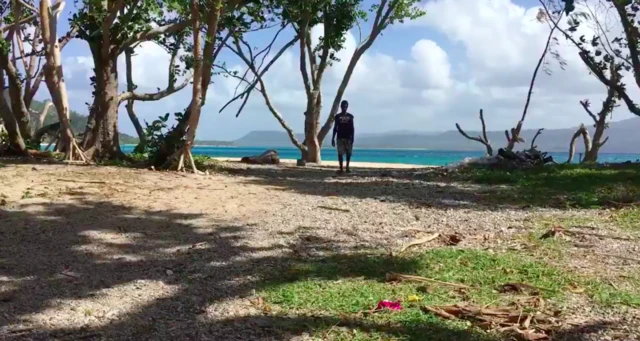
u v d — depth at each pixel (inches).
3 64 713.0
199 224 297.0
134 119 919.0
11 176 428.1
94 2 590.2
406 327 154.9
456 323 158.9
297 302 176.4
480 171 614.2
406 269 215.6
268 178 557.6
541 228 303.1
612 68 799.1
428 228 303.7
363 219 325.7
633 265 225.3
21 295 183.3
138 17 615.2
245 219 314.5
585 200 394.9
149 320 163.9
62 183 406.6
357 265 221.1
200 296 185.0
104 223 287.9
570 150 1022.4
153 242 256.8
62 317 165.6
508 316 163.0
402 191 463.8
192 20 537.3
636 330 154.3
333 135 651.5
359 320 160.7
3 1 796.6
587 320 161.9
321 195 424.2
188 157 563.2
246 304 177.0
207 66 558.3
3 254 228.4
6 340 148.2
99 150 628.7
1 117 706.2
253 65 947.3
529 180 534.0
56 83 575.2
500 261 226.4
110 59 624.1
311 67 1047.0
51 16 568.1
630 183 484.7
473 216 343.3
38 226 275.0
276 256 236.5
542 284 196.4
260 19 689.6
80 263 221.5
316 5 938.7
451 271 212.7
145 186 420.5
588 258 236.7
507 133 801.6
